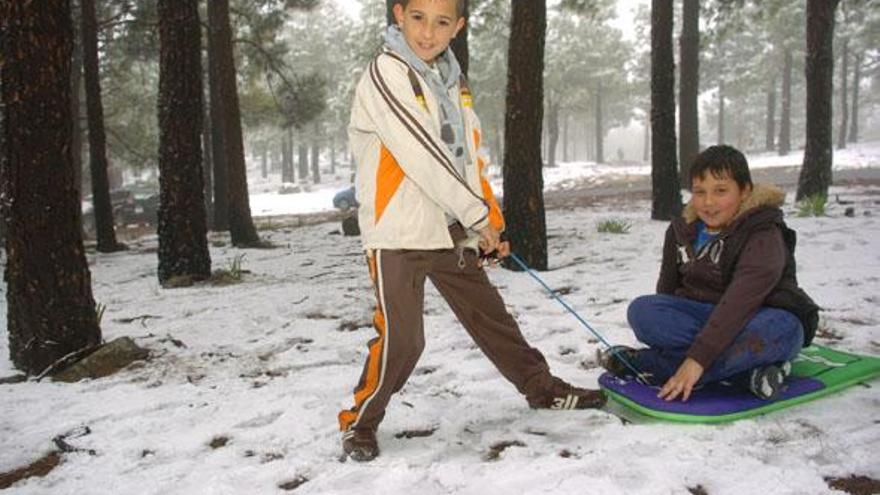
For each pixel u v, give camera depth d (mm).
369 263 2654
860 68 52656
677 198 11555
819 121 12258
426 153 2432
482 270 2816
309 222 18969
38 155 4180
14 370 4320
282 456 2832
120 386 3871
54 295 4262
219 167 16766
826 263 6316
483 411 3168
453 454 2738
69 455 2963
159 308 6168
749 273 2809
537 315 4973
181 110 7625
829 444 2605
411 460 2666
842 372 3191
